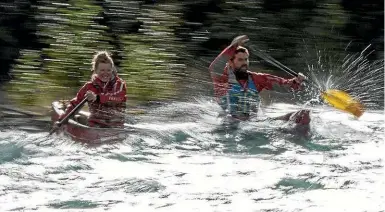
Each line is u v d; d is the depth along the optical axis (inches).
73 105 451.5
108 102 452.8
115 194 343.3
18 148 416.8
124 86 457.4
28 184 355.9
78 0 652.7
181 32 731.4
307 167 389.7
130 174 374.0
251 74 483.5
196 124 464.4
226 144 433.7
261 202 334.6
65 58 594.9
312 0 766.5
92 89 451.2
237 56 478.3
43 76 580.7
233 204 331.0
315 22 752.3
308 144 438.9
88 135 429.7
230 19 747.4
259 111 486.9
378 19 780.0
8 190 346.3
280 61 716.7
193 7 759.1
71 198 335.6
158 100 538.9
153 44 641.0
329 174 376.2
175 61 633.6
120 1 704.4
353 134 463.2
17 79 590.6
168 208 325.1
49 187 352.2
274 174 377.1
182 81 585.6
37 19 687.1
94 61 456.4
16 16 724.0
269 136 446.9
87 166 386.9
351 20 772.0
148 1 732.0
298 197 342.3
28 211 319.3
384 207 327.9
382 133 468.4
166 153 414.6
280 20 748.6
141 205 328.2
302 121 458.0
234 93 478.3
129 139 433.7
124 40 644.7
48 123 493.0
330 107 528.7
